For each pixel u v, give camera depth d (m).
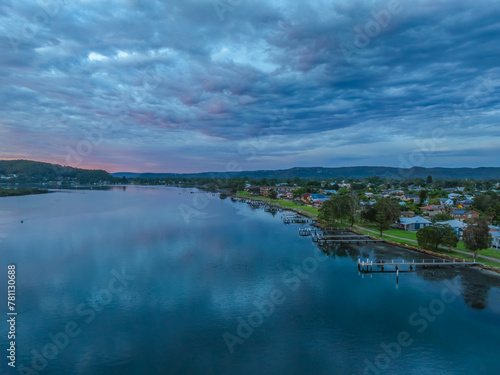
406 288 50.59
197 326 38.03
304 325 38.41
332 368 30.28
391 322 39.22
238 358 31.69
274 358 31.77
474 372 29.91
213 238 89.19
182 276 55.59
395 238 87.50
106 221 117.62
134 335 36.03
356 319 39.94
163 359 31.58
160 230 100.56
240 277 55.38
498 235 74.56
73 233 94.19
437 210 132.12
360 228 105.62
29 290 49.00
